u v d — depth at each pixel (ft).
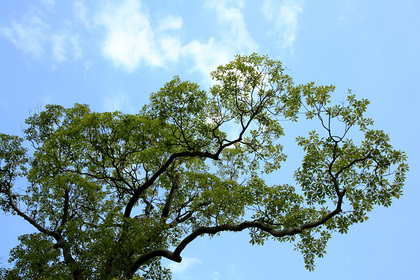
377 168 36.81
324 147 37.45
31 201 54.44
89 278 40.55
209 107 46.34
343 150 37.47
